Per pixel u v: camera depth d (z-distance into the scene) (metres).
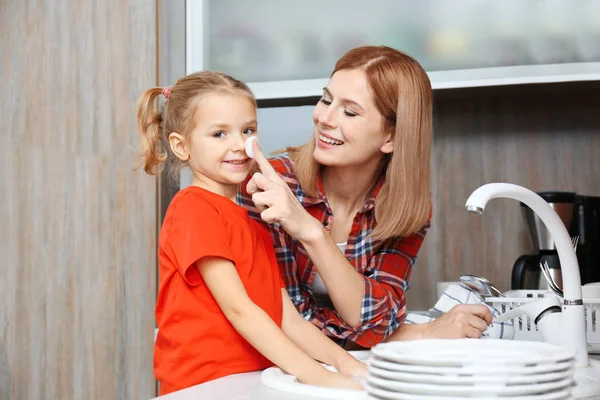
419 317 1.78
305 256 1.47
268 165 1.25
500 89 2.30
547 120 2.52
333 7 2.34
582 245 2.17
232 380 1.06
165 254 1.20
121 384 2.20
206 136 1.23
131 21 2.26
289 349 1.06
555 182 2.51
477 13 2.25
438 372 0.75
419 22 2.28
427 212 1.47
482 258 2.54
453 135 2.58
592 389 0.95
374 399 0.81
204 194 1.22
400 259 1.56
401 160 1.42
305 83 2.31
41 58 2.31
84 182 2.26
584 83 2.21
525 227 2.52
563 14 2.20
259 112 2.62
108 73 2.26
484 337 1.56
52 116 2.29
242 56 2.37
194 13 2.34
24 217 2.29
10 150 2.31
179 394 0.91
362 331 1.43
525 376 0.74
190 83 1.27
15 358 2.28
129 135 2.23
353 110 1.38
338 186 1.52
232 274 1.13
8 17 2.34
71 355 2.24
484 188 1.09
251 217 1.44
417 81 1.43
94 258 2.24
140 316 2.20
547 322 1.20
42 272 2.27
